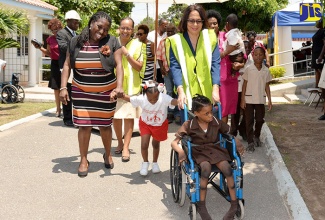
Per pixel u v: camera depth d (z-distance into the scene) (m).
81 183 6.30
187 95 5.79
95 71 6.41
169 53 5.95
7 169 6.89
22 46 17.75
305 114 11.20
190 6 5.86
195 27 5.77
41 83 18.12
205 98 5.04
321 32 11.90
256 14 22.34
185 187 5.09
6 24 11.21
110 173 6.76
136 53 7.36
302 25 18.09
